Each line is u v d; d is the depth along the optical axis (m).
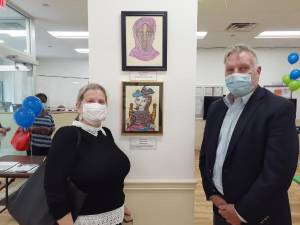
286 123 1.28
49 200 1.29
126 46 1.87
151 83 1.90
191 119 1.93
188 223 1.99
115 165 1.47
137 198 1.98
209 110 1.67
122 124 1.92
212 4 4.03
